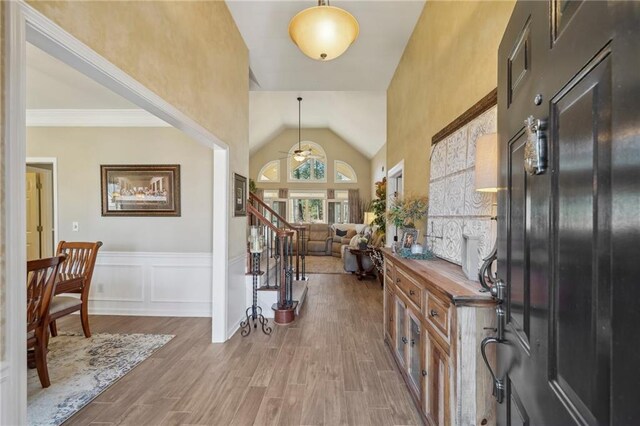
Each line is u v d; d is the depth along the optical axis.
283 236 3.59
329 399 2.03
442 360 1.45
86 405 1.97
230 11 3.04
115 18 1.52
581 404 0.54
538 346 0.73
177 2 2.11
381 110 6.57
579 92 0.56
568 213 0.59
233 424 1.80
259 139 9.91
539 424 0.72
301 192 11.04
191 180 3.79
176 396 2.06
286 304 3.60
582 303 0.54
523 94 0.87
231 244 3.15
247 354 2.69
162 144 3.81
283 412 1.90
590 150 0.52
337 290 5.05
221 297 2.96
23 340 1.01
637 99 0.41
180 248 3.78
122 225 3.80
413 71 3.22
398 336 2.37
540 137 0.71
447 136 2.23
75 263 3.19
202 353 2.71
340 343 2.92
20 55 1.02
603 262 0.48
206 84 2.57
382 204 6.26
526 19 0.84
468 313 1.26
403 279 2.19
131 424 1.79
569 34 0.59
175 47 2.08
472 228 1.82
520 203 0.88
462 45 2.04
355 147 10.77
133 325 3.42
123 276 3.79
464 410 1.26
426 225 2.73
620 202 0.44
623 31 0.44
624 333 0.44
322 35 2.23
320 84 4.61
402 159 3.69
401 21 3.08
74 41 1.27
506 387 1.00
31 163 3.94
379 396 2.06
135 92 1.66
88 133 3.81
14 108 0.99
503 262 1.05
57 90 3.15
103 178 3.79
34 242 5.02
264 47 3.63
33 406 1.96
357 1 2.80
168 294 3.77
